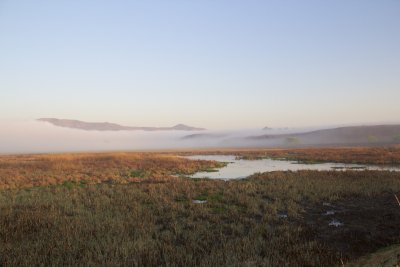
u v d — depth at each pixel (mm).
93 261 8383
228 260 8289
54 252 8922
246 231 11422
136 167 34375
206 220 12648
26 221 12102
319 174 25281
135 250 9125
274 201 15992
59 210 13977
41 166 33938
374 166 35781
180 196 17438
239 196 16781
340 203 15641
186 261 8336
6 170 29922
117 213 13508
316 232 11094
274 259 8469
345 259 8617
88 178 25375
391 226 11617
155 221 12492
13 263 8156
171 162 39500
